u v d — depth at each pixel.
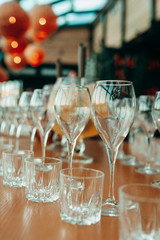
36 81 6.85
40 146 1.22
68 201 0.44
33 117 0.76
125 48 3.91
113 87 0.49
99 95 0.49
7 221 0.43
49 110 0.75
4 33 1.96
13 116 1.14
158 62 3.42
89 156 1.03
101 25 5.70
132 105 0.49
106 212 0.48
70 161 0.55
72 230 0.41
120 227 0.35
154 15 3.20
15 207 0.50
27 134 1.54
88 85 1.00
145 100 0.89
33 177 0.53
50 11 2.07
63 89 0.55
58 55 6.74
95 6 5.59
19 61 3.71
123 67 4.16
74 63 6.75
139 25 3.74
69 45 6.68
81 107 0.54
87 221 0.43
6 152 0.67
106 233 0.40
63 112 0.54
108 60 4.91
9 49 2.81
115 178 0.72
